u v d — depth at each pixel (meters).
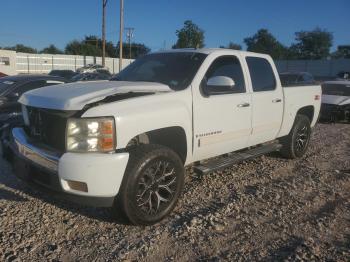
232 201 5.25
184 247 4.05
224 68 5.61
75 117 4.10
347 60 57.06
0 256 3.78
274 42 81.00
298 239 4.30
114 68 58.47
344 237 4.40
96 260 3.77
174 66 5.42
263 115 6.19
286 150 7.36
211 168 5.29
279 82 6.63
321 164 7.40
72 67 53.91
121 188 4.19
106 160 4.02
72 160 4.01
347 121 13.58
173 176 4.65
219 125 5.36
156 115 4.48
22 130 4.92
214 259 3.84
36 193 5.31
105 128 4.07
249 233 4.40
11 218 4.56
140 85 4.75
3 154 5.73
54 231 4.30
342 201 5.50
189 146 4.98
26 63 49.41
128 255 3.86
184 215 4.79
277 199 5.41
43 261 3.73
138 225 4.43
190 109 4.93
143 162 4.27
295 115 7.13
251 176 6.39
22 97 4.89
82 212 4.78
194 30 39.88
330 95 13.91
